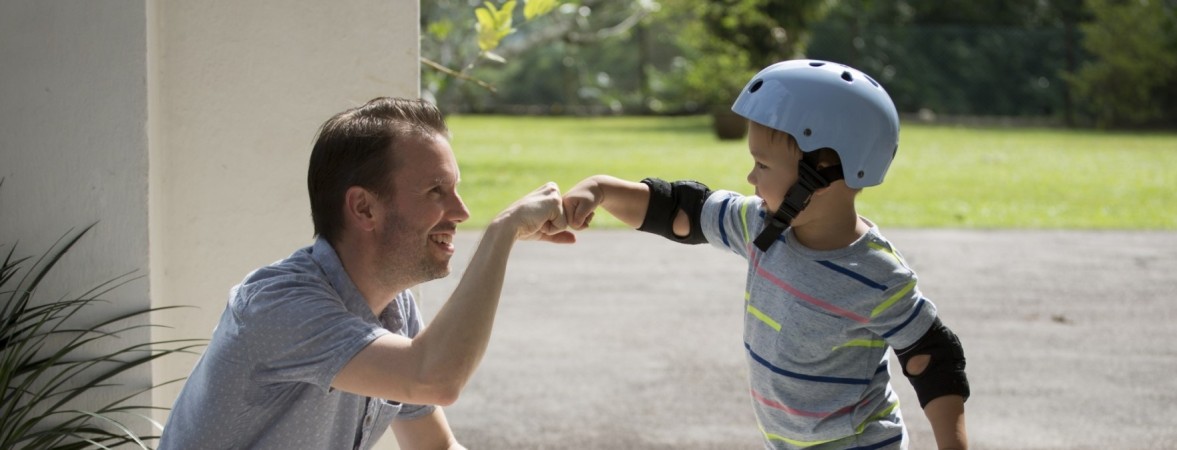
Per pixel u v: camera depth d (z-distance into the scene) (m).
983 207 12.82
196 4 3.34
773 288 2.65
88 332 3.04
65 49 3.00
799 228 2.66
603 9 15.80
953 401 2.57
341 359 2.14
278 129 3.42
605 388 5.99
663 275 9.03
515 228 2.26
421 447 2.69
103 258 3.05
